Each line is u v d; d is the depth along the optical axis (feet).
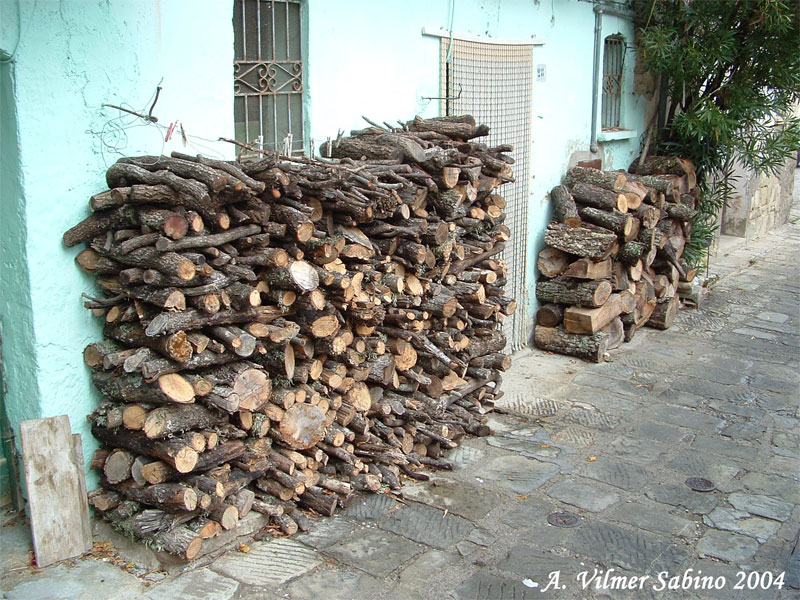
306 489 16.75
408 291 18.34
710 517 17.58
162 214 13.92
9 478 15.94
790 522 17.46
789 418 23.41
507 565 15.43
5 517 15.83
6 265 14.73
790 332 31.83
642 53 33.32
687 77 32.89
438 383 19.54
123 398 14.53
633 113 34.73
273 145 19.30
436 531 16.56
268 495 16.31
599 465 20.08
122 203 14.28
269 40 18.81
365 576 14.80
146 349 14.25
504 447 21.03
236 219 15.08
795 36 31.24
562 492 18.54
